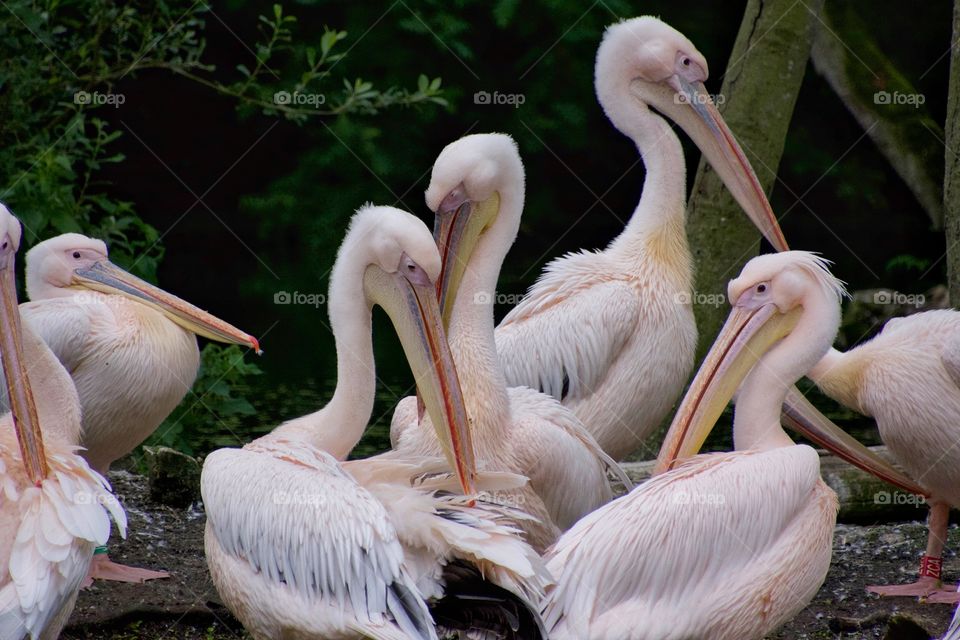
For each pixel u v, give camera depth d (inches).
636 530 276.1
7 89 539.8
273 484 272.8
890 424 347.3
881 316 754.8
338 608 263.1
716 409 318.3
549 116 909.2
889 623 311.4
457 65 901.8
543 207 935.7
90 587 339.6
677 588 277.1
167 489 415.2
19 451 282.8
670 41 395.2
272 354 754.2
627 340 369.1
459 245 334.6
